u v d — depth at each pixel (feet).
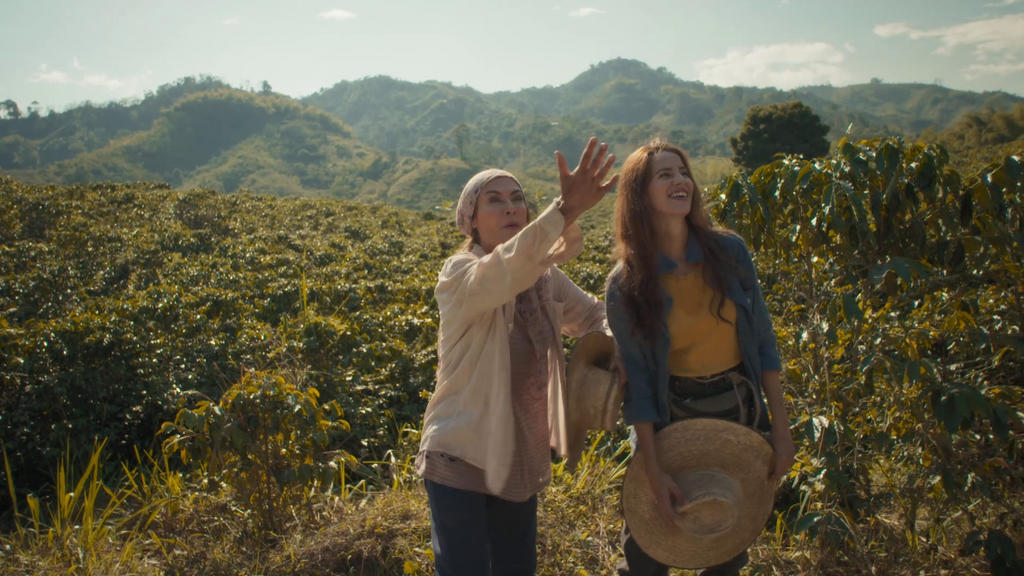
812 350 9.98
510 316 7.70
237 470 11.68
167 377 20.38
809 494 9.86
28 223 55.06
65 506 12.05
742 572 10.04
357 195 435.12
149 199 72.13
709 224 8.05
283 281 37.14
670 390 8.17
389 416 19.94
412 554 10.57
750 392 8.20
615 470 13.20
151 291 31.58
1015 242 8.95
